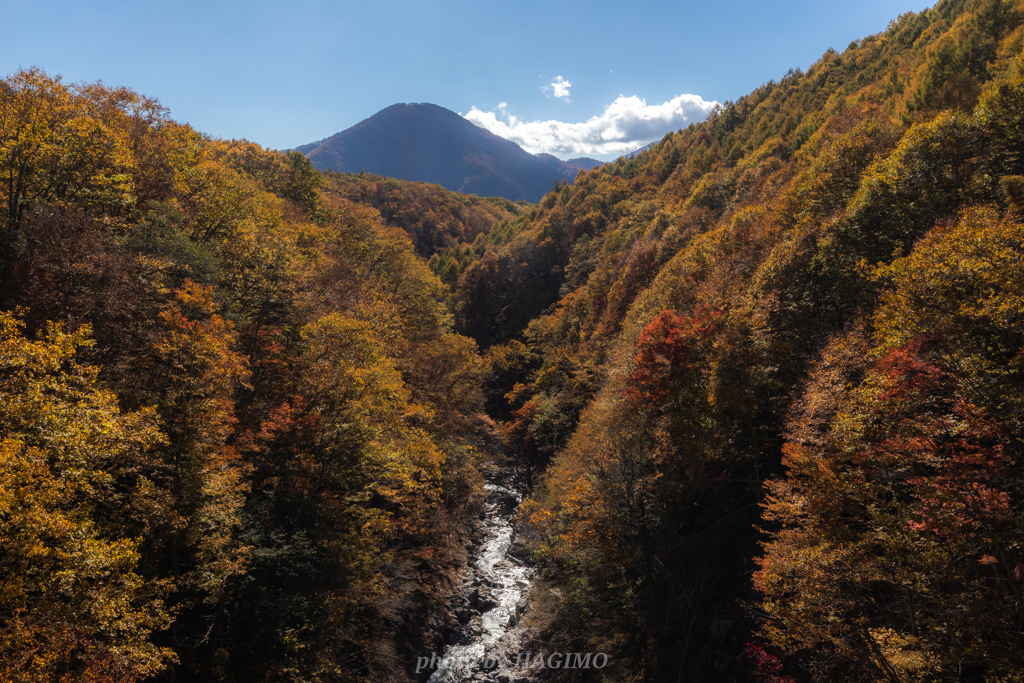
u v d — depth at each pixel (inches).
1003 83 1227.9
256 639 893.8
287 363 1314.0
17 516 468.4
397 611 1235.2
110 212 1070.4
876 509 691.4
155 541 740.0
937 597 591.5
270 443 1110.4
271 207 2063.2
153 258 994.7
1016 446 586.2
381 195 7086.6
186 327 858.8
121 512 675.4
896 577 628.7
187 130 1660.9
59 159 904.3
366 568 1099.9
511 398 3137.3
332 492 1240.8
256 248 1407.5
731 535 1217.4
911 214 1137.4
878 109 2410.2
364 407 1250.6
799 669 839.7
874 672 654.5
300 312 1425.9
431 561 1505.9
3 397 543.2
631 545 1267.2
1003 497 566.6
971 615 553.3
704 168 4596.5
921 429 647.8
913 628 648.4
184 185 1486.2
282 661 906.1
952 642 577.0
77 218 852.6
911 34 3929.6
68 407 586.9
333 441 1182.3
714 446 1164.5
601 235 4584.2
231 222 1545.3
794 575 749.9
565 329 3577.8
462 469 2036.2
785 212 1718.8
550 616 1293.1
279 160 3415.4
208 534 836.0
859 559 660.1
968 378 627.2
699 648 1050.1
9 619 450.0
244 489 938.1
